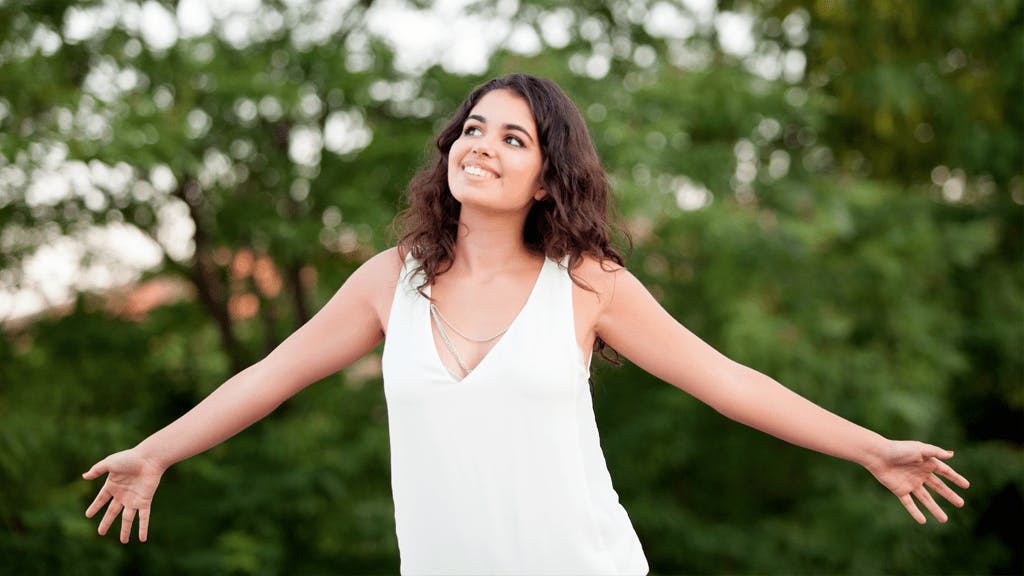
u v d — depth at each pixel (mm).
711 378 1938
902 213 7742
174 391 8039
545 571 1780
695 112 7262
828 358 7227
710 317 7340
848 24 7738
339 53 6695
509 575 1771
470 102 1969
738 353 6750
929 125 8422
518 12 6848
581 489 1809
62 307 7449
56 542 6254
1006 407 10055
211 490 7262
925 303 7949
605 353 2109
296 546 7438
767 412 1954
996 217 8867
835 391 7066
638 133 6617
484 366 1768
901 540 7840
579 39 7102
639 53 7582
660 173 6680
